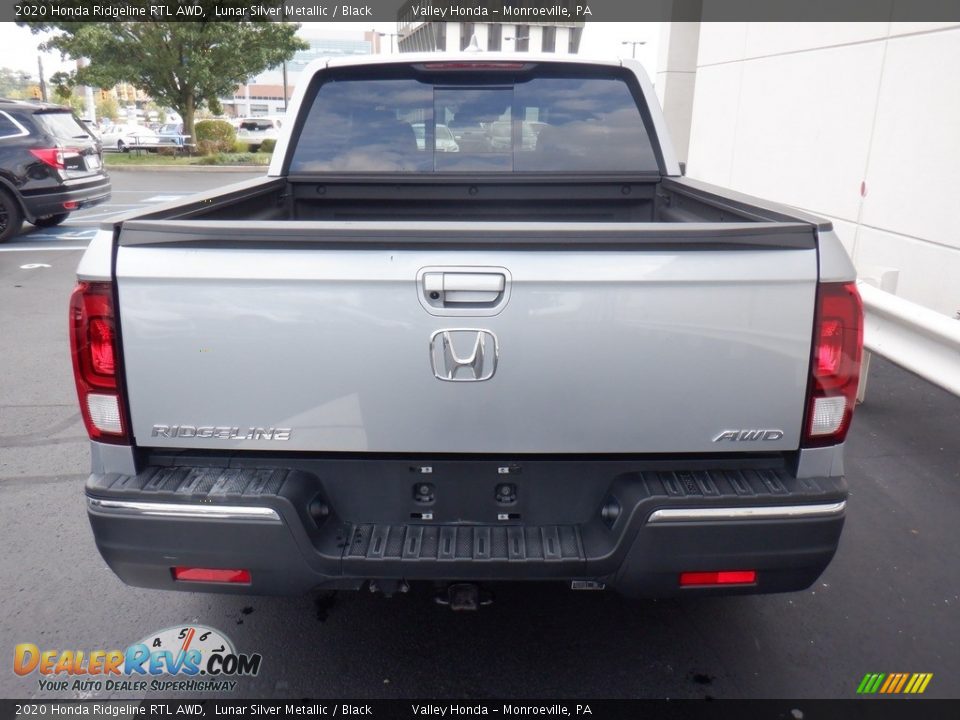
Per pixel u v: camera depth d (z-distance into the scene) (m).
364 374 2.16
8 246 11.32
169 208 2.50
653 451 2.24
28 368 6.10
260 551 2.23
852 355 2.19
